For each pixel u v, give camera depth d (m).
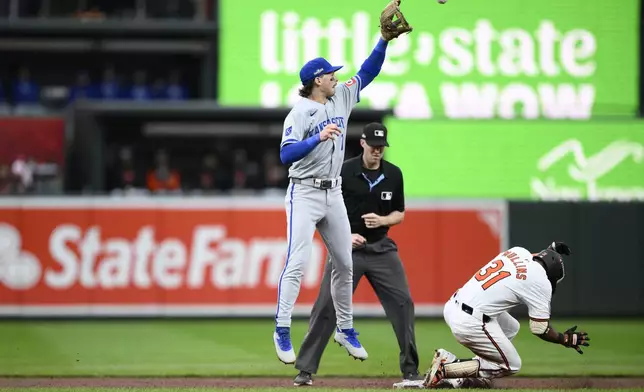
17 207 45.09
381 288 26.78
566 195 56.09
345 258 25.11
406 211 45.34
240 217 45.31
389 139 56.00
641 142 56.09
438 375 25.23
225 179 57.84
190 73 64.12
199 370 30.84
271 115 53.69
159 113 52.91
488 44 57.84
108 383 27.83
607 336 39.78
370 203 26.53
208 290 45.22
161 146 58.06
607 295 45.62
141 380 28.62
